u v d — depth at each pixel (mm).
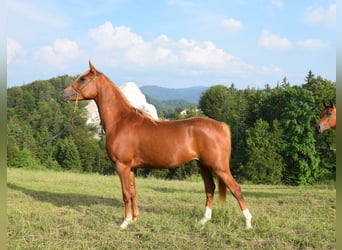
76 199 7969
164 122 5812
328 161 28312
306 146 27562
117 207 7129
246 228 5469
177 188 10961
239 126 37125
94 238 5152
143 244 4867
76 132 40781
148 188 10688
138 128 5742
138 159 5793
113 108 5988
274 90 37594
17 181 10906
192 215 6410
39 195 8266
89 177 13594
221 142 5496
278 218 6172
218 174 5535
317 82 34906
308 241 4895
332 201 7938
